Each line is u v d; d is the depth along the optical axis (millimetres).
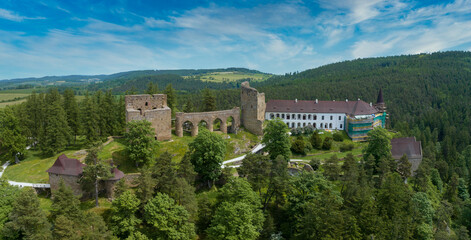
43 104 92500
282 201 65312
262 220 55094
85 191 57312
